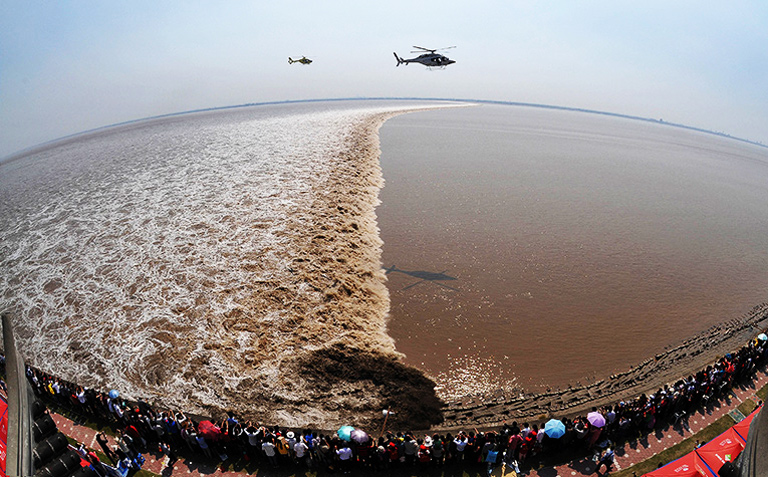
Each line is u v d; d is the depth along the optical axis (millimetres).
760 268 30094
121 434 14297
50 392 15742
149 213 35219
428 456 12656
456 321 22000
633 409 14008
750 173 83750
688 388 14844
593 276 27312
